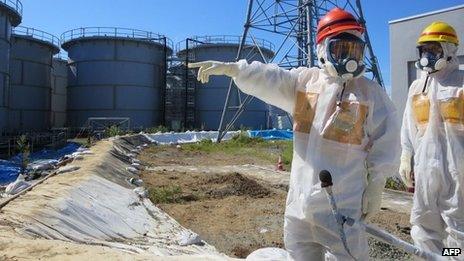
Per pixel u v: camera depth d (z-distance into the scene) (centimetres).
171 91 5522
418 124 545
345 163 351
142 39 5228
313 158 358
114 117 5091
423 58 534
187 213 1239
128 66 5175
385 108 362
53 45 5262
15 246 573
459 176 512
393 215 1203
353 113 353
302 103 371
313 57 2645
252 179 1817
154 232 1025
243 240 1019
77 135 4847
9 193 1056
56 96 6056
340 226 333
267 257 552
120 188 1362
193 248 911
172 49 5625
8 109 4050
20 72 4919
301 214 360
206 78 374
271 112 5522
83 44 5209
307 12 2703
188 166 2258
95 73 5138
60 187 1047
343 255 347
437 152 525
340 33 349
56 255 550
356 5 2894
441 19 1411
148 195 1398
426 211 534
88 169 1392
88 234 837
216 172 2008
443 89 526
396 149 357
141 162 2256
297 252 370
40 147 3828
